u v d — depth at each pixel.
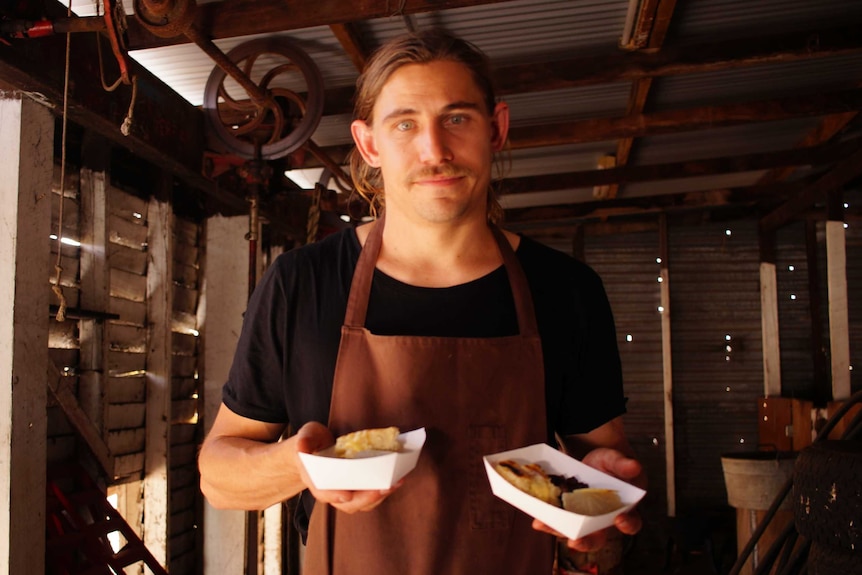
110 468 3.12
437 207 1.23
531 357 1.29
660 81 4.25
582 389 1.37
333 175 4.77
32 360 2.45
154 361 3.65
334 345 1.29
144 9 2.47
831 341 5.39
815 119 5.15
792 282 7.01
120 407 3.41
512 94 3.95
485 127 1.26
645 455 7.17
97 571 2.68
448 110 1.21
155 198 3.70
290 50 3.37
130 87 3.04
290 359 1.32
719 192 6.48
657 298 7.31
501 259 1.37
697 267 7.27
